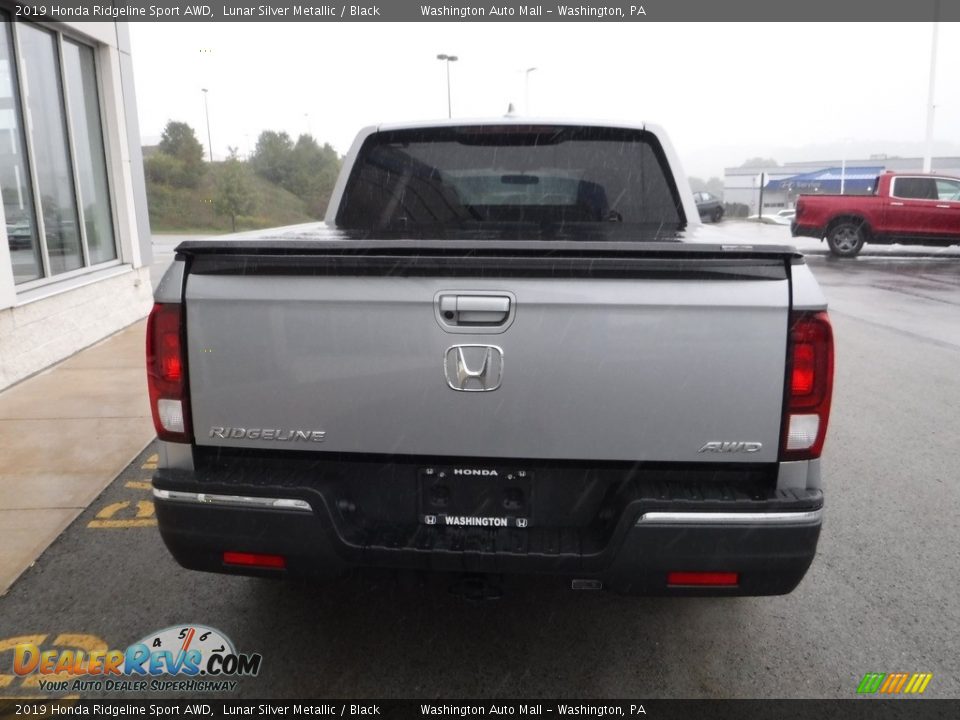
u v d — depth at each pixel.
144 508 4.55
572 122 4.27
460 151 4.41
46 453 5.42
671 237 3.27
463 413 2.53
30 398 6.77
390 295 2.48
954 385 7.36
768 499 2.47
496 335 2.47
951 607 3.52
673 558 2.50
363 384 2.54
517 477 2.61
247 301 2.55
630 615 3.44
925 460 5.39
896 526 4.35
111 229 10.16
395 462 2.63
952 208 18.33
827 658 3.13
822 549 4.07
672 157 4.33
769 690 2.93
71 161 8.97
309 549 2.60
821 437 2.49
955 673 3.04
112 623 3.36
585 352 2.46
